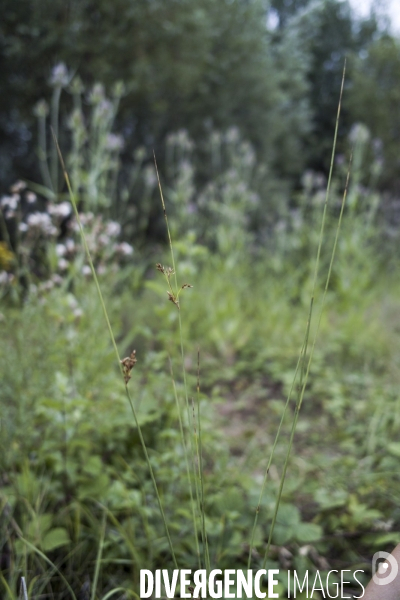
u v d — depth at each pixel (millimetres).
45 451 1790
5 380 1811
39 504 1483
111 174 6895
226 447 2301
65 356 2098
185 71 7848
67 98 6832
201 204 5113
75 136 2969
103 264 2449
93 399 2102
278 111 10414
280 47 11844
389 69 14133
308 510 1839
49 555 1476
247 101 9703
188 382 2859
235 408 2986
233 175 5133
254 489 1735
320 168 13953
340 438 2523
